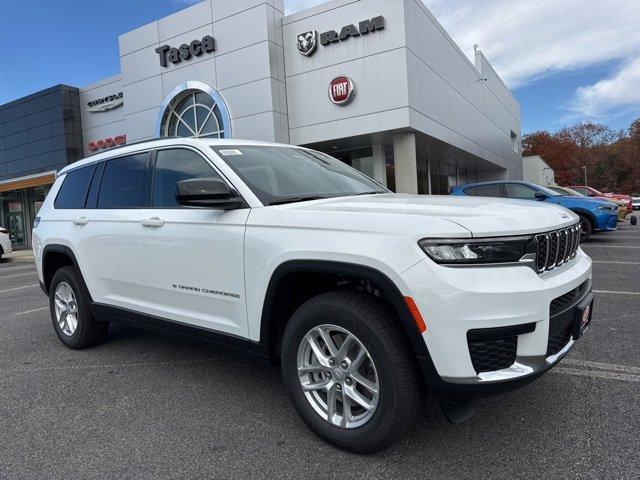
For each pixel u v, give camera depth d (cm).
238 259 297
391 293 234
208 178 298
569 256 287
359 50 1509
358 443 254
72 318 473
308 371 278
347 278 281
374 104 1498
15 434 301
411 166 1536
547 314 237
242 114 1645
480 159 2627
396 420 240
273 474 247
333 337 272
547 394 324
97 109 2261
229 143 361
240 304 300
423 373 232
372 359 245
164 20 1820
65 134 2289
